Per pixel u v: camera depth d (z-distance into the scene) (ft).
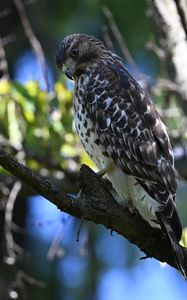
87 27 61.16
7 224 43.19
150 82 45.88
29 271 59.93
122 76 37.09
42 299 60.39
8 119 44.60
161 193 33.91
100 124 36.35
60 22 61.98
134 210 34.45
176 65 45.42
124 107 36.24
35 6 62.59
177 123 46.65
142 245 32.94
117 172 35.45
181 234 32.65
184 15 43.27
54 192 31.42
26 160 45.24
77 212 31.99
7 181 45.96
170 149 35.32
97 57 38.73
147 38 58.34
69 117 44.52
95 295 61.26
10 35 58.03
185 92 45.06
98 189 32.65
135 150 35.40
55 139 44.73
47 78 44.73
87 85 37.17
